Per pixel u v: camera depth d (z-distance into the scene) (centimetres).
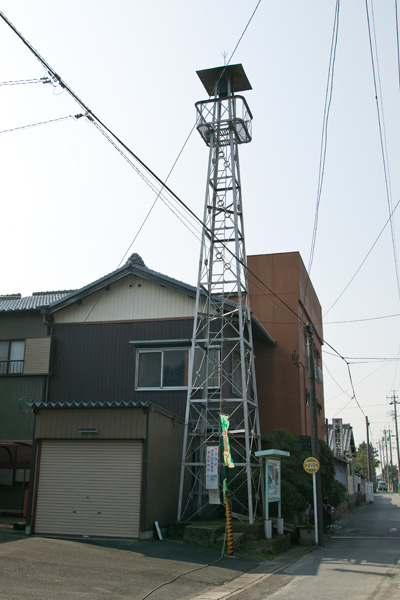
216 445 1825
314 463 1873
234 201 1884
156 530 1588
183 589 1063
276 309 2734
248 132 1962
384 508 4541
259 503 1928
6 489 2055
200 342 1998
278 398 2603
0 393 2183
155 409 1638
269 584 1162
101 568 1145
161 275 2131
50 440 1628
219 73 1997
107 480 1567
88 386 2133
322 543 1809
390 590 1075
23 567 1070
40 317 2247
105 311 2202
